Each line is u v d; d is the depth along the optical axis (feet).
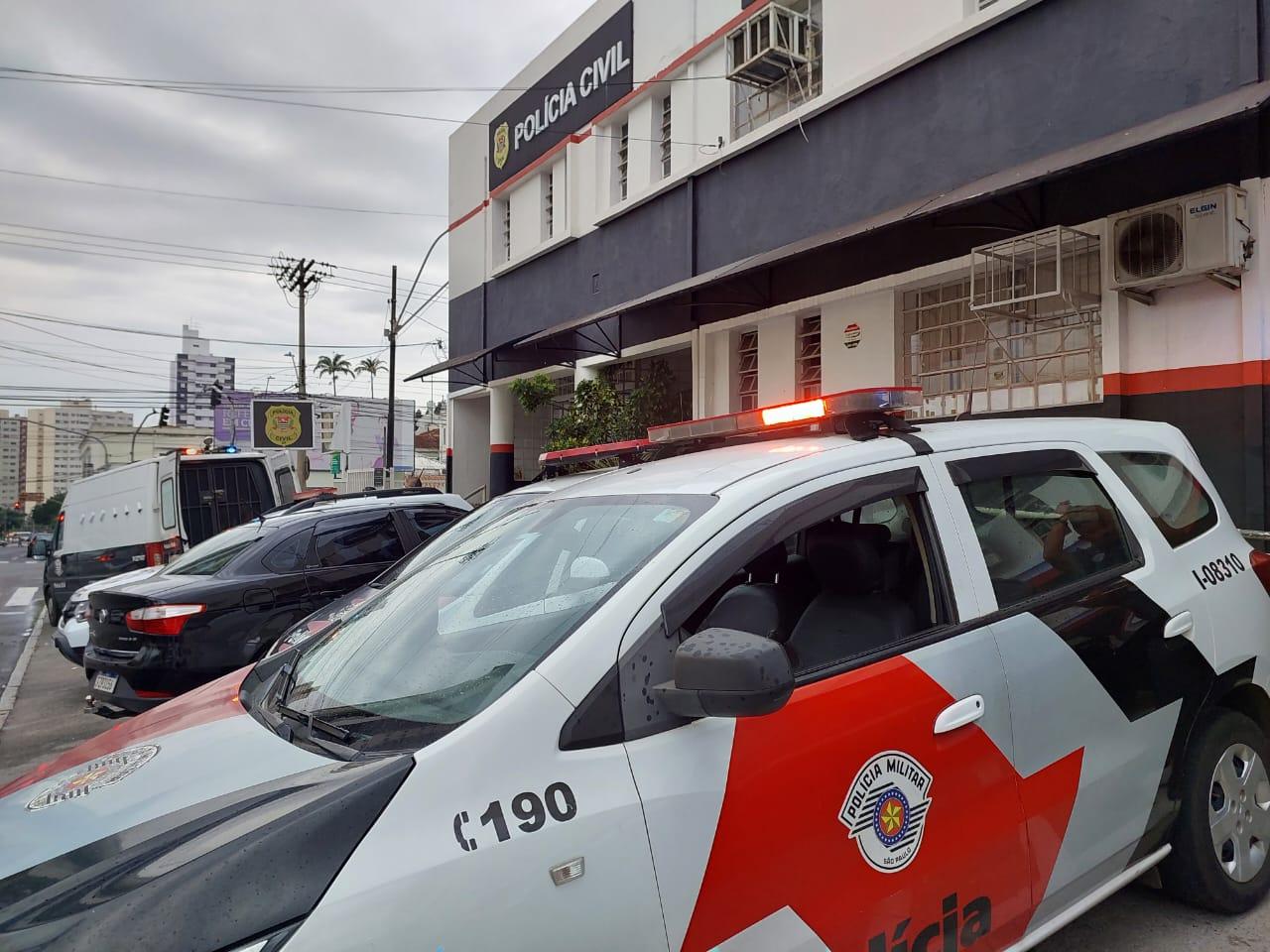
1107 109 22.38
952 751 7.27
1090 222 22.57
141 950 4.65
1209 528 10.93
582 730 5.91
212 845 5.17
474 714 5.98
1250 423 19.51
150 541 33.58
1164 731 9.22
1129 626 9.02
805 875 6.31
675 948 5.70
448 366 49.21
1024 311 24.21
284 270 100.32
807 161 31.50
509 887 5.24
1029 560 8.72
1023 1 23.91
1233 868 10.07
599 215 43.65
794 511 7.26
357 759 6.00
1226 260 18.95
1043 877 7.87
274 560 20.85
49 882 5.37
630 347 41.65
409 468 153.07
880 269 28.73
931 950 6.95
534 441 56.39
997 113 25.03
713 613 7.91
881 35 28.73
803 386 33.19
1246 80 19.52
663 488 7.86
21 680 29.30
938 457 8.40
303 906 4.87
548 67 49.24
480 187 57.62
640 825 5.74
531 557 7.91
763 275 33.47
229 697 8.41
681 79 38.55
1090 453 9.95
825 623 8.21
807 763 6.49
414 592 8.78
